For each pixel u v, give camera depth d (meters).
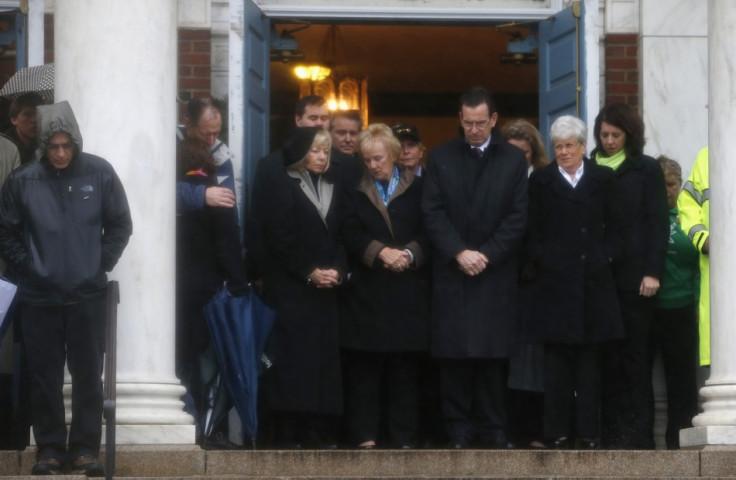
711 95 29.05
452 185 29.19
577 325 28.94
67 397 26.80
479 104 29.09
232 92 33.47
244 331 28.73
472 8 36.12
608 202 29.67
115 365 24.30
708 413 28.11
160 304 27.61
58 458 25.30
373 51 47.12
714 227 28.73
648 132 35.09
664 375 32.44
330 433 29.84
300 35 45.22
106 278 25.48
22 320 25.30
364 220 29.56
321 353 29.11
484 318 28.73
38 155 26.48
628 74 35.41
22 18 35.28
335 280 29.14
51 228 25.11
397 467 26.34
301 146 29.47
